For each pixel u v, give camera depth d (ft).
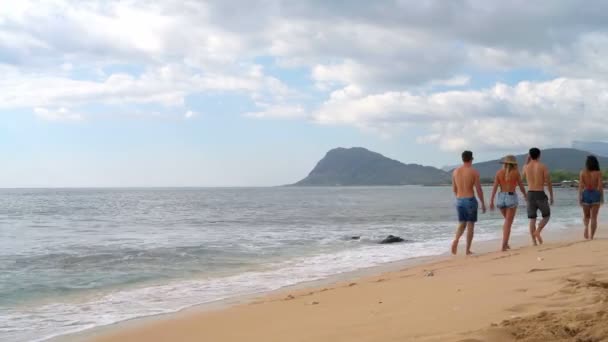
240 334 16.28
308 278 31.63
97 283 31.48
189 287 29.68
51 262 40.01
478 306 15.25
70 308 24.84
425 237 57.77
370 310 17.06
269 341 14.40
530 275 20.66
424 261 36.86
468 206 35.40
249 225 83.15
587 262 23.49
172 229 75.36
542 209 36.73
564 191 333.01
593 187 38.34
